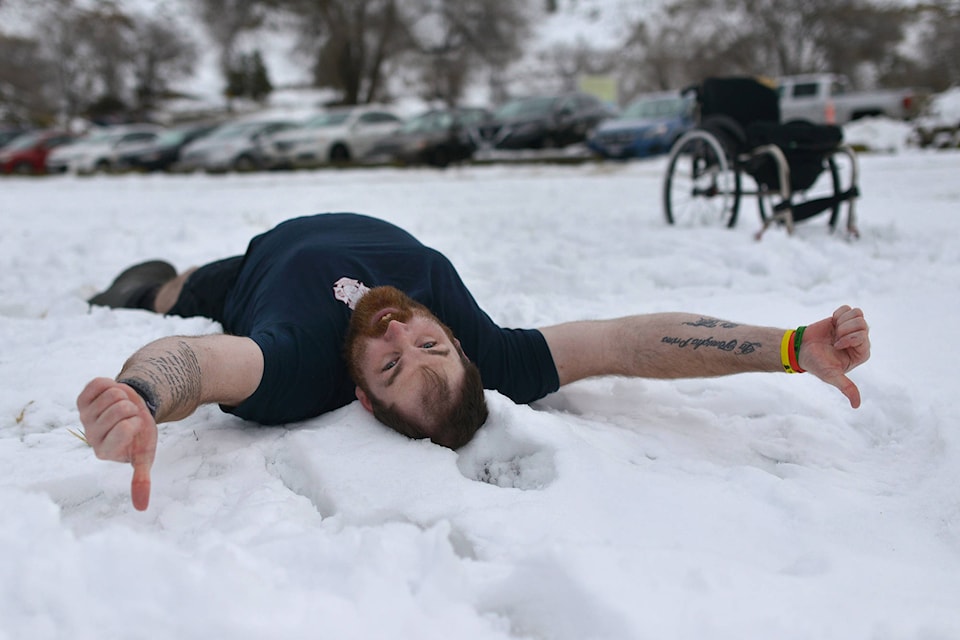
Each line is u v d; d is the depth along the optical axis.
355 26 37.50
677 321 2.91
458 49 40.19
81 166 24.23
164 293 4.32
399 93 42.25
